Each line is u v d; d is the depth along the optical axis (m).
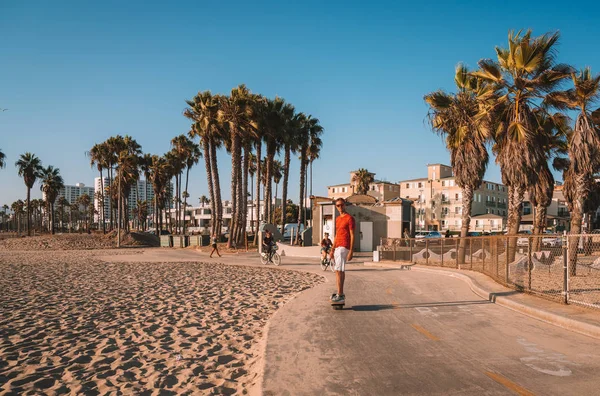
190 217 142.50
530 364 5.16
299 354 5.71
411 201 36.97
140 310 10.42
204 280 16.83
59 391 5.02
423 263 21.17
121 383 5.26
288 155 43.94
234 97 37.50
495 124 19.08
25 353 6.73
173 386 5.08
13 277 18.36
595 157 15.24
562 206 87.62
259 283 15.55
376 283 13.66
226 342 7.21
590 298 9.48
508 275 11.66
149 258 30.98
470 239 16.66
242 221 41.81
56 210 159.00
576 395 4.16
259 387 4.54
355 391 4.36
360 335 6.71
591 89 14.92
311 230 41.12
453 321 7.71
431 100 20.30
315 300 10.25
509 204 19.38
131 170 69.31
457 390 4.32
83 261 28.22
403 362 5.30
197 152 81.75
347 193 102.31
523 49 15.61
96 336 7.84
